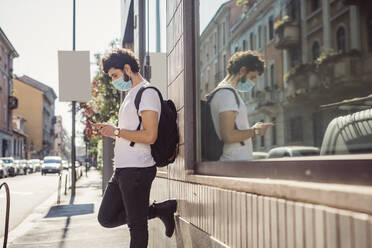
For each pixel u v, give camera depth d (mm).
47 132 99250
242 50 2168
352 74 1226
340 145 1304
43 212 9945
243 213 1902
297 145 1566
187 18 3277
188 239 2969
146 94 3025
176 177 3480
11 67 62531
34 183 24344
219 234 2277
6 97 59281
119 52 3197
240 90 2219
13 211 10688
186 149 3164
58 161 44719
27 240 6309
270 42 1792
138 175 2992
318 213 1259
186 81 3230
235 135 2305
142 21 6070
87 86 13133
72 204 11734
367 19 1159
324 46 1363
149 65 5141
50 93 103562
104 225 3240
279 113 1718
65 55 12977
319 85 1402
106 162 14211
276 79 1735
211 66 2771
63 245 5891
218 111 2604
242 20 2150
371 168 1149
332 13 1312
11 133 60938
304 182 1488
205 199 2568
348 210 1128
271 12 1772
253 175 1987
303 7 1491
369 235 1034
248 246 1837
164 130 3094
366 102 1180
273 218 1577
